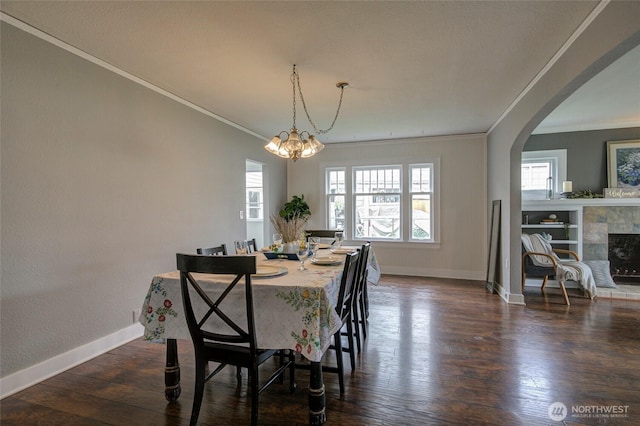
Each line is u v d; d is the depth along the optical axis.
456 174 5.36
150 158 3.13
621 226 4.61
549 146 4.99
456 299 4.09
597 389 2.03
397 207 5.77
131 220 2.92
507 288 4.02
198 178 3.81
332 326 1.68
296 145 2.78
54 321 2.29
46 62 2.25
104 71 2.67
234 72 2.88
